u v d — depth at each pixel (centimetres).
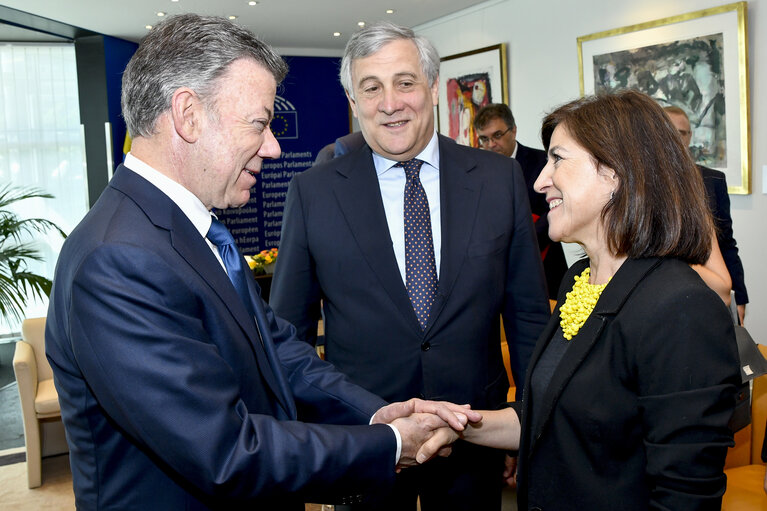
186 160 113
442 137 190
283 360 153
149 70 110
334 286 179
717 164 445
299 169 918
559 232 126
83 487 112
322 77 915
